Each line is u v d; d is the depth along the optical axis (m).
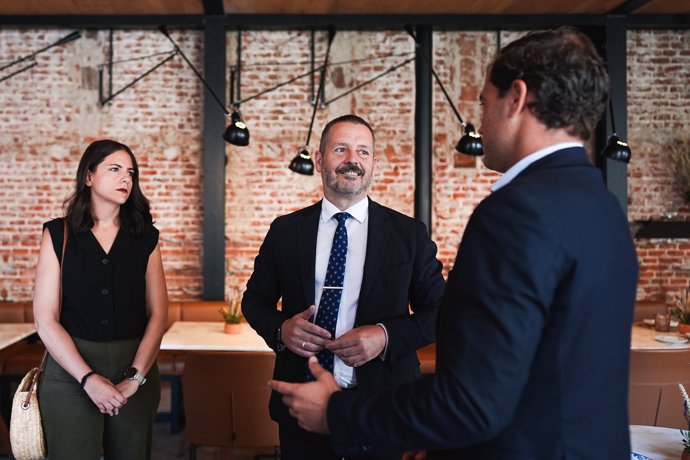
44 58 5.20
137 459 2.17
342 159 1.90
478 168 5.38
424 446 0.99
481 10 5.01
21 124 5.18
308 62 5.30
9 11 4.95
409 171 5.34
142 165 5.27
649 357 2.79
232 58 5.27
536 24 5.17
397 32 5.30
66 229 2.17
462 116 5.37
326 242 1.95
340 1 4.75
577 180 1.01
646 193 5.42
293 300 1.92
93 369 2.11
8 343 3.34
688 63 5.38
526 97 1.05
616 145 4.34
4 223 5.18
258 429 2.77
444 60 5.36
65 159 5.21
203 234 5.06
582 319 0.95
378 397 1.05
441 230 5.40
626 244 1.03
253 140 5.29
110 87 5.22
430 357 4.55
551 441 0.95
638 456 1.52
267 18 5.04
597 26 5.29
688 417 1.61
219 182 5.02
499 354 0.90
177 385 4.18
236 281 5.32
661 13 5.18
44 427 2.10
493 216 0.96
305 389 1.13
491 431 0.92
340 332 1.86
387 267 1.88
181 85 5.26
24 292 5.20
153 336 2.21
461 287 0.97
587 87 1.02
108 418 2.16
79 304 2.12
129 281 2.19
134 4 4.80
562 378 0.95
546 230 0.93
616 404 1.00
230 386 2.74
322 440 1.81
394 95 5.32
